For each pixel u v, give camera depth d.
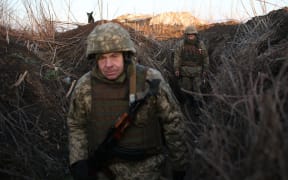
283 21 4.38
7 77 3.55
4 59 3.79
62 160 3.27
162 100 2.25
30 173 2.96
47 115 3.54
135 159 2.30
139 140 2.28
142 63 5.35
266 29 4.85
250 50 3.51
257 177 1.53
